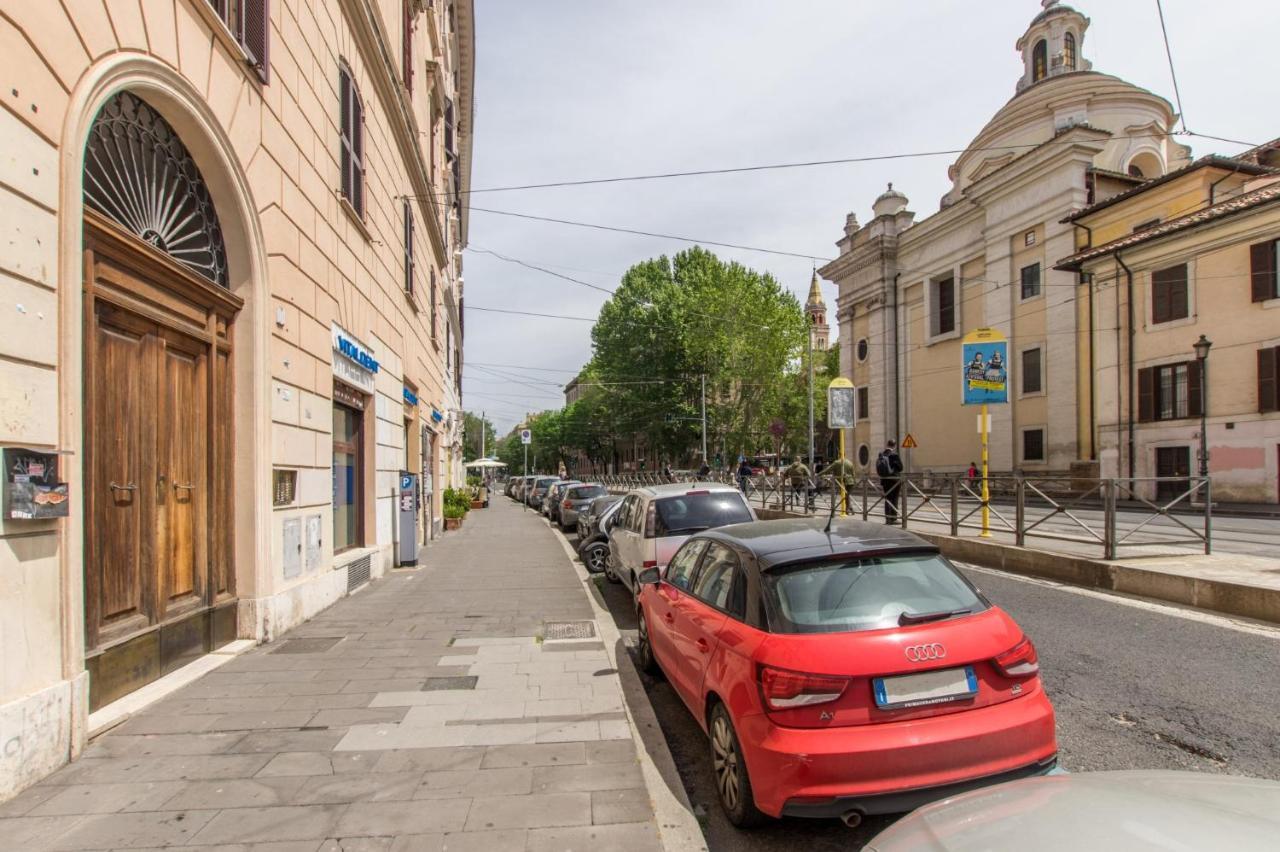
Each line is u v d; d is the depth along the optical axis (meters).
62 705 3.81
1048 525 10.21
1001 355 12.72
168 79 5.04
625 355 49.38
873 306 37.56
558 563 12.48
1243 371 19.72
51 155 3.83
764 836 3.33
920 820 2.03
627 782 3.63
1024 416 28.55
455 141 29.55
